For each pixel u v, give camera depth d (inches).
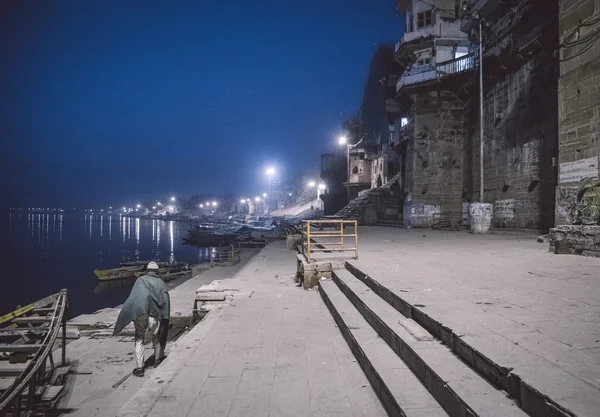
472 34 977.5
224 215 6314.0
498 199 824.3
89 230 4667.8
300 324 246.2
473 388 114.0
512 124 770.8
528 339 134.9
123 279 1312.7
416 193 1075.3
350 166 2175.2
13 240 3218.5
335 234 382.0
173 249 2447.1
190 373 171.0
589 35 447.2
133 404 143.2
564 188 474.9
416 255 406.0
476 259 365.1
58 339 349.4
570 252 392.8
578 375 104.5
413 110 1091.3
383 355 167.5
